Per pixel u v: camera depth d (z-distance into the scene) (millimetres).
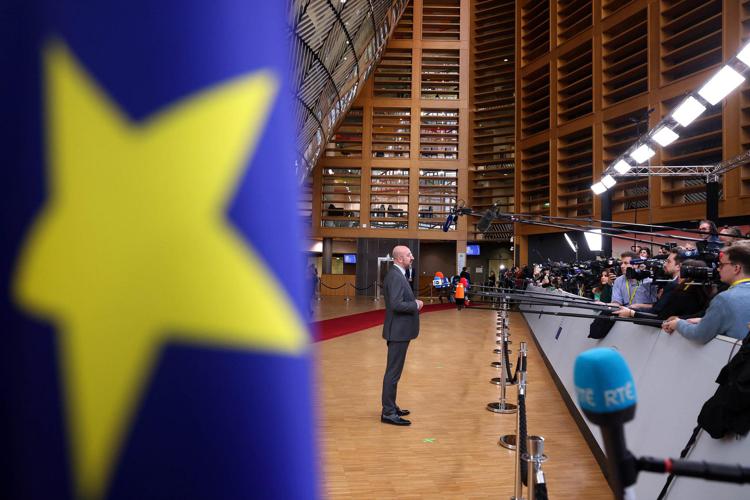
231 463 351
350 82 13172
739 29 17250
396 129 28625
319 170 28000
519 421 2578
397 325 4465
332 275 27203
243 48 375
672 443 2385
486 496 3049
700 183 19109
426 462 3578
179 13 363
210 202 361
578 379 494
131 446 343
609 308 3297
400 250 4539
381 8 10992
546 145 27047
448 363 7438
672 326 2760
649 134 7125
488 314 16250
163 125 357
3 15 356
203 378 349
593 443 3773
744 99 16594
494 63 33188
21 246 350
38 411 344
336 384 5949
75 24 353
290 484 360
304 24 8789
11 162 354
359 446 3887
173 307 351
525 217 4941
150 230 353
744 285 2393
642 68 21219
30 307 349
